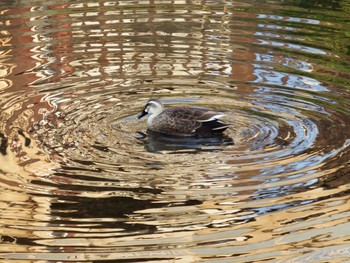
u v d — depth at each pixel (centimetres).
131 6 2228
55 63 1766
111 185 1186
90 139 1370
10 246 1019
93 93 1595
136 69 1733
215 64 1759
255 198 1152
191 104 1545
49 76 1684
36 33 1977
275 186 1189
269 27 2020
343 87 1622
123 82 1656
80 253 1005
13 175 1215
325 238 1049
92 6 2230
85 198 1145
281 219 1095
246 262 991
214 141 1371
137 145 1353
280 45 1881
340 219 1095
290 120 1459
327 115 1481
